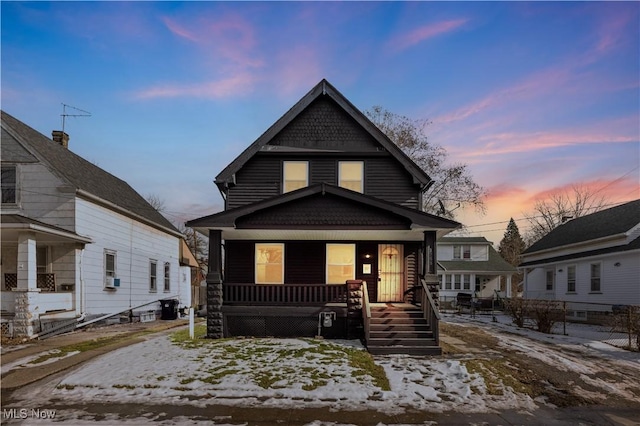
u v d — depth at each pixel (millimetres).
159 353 9812
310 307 12492
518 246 56219
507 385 7832
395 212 12258
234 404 6688
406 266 14516
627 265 18828
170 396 7000
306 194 12430
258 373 8156
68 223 14164
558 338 13844
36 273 12961
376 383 7699
